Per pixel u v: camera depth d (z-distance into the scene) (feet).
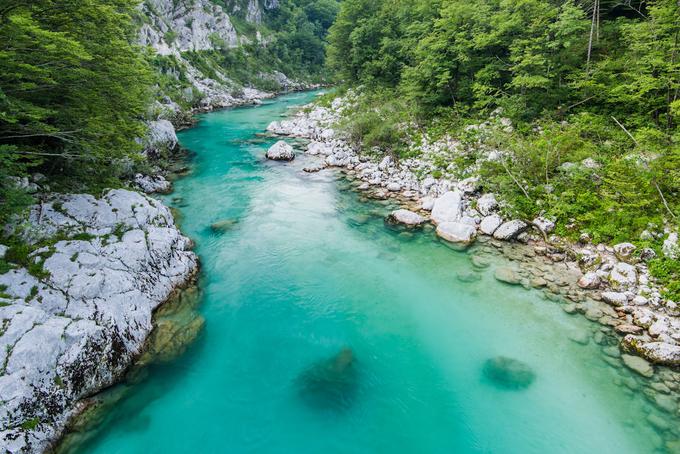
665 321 36.40
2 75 32.35
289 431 28.60
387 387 32.55
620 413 29.48
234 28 282.15
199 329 38.11
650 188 48.34
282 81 283.59
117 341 32.81
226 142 112.78
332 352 36.27
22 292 30.81
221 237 56.34
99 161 49.65
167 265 43.45
